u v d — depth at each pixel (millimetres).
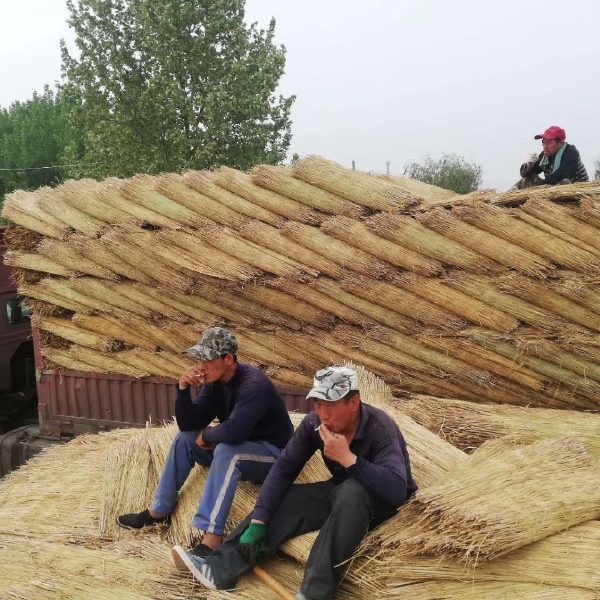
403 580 3148
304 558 3529
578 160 6355
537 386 5336
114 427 7141
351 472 3320
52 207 7020
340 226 5742
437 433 5008
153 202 6520
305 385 6199
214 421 5496
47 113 36000
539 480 3541
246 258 6074
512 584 3008
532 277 5195
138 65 19906
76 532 4406
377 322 5824
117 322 6930
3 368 8508
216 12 18938
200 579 3506
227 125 18984
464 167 24453
